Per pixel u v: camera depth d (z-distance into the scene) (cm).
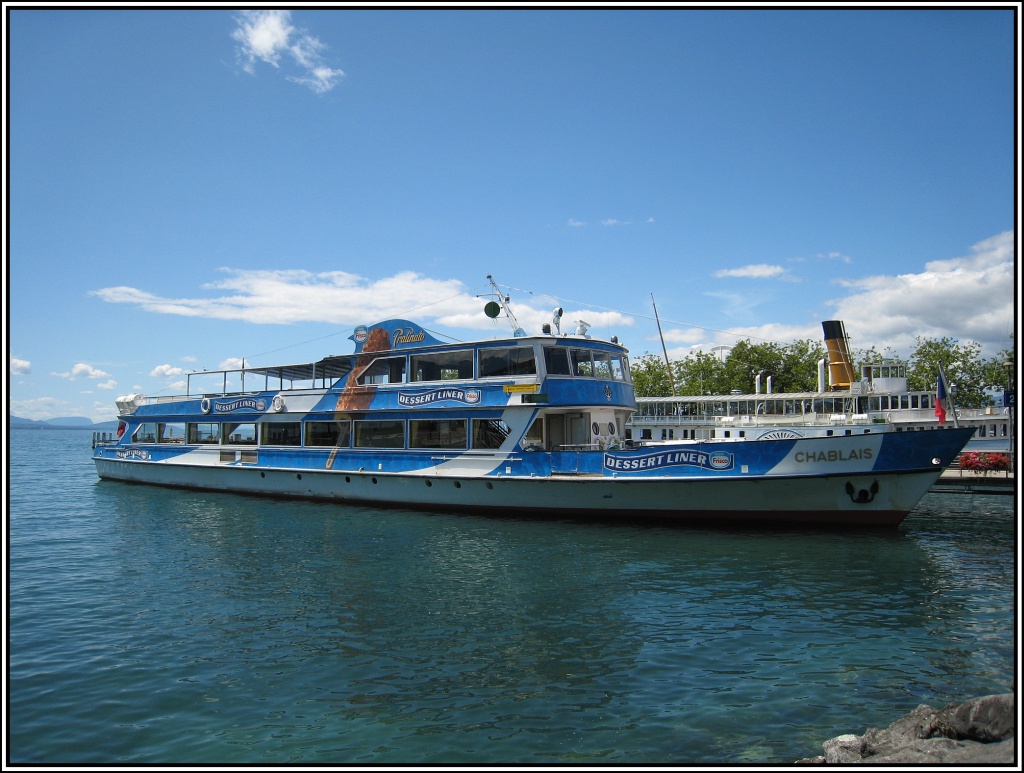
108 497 3138
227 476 3066
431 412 2483
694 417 4812
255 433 2981
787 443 1997
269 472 2900
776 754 798
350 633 1223
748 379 6091
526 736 851
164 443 3375
